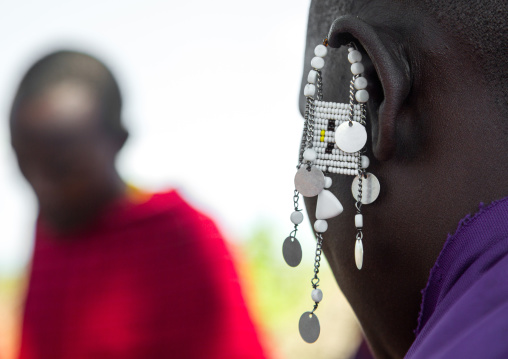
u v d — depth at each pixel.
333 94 0.81
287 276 7.52
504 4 0.66
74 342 1.49
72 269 1.49
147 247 1.48
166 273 1.48
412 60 0.70
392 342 0.81
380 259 0.75
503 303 0.54
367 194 0.74
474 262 0.62
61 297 1.50
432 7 0.70
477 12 0.67
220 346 1.49
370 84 0.72
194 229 1.52
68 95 1.42
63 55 1.45
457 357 0.53
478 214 0.65
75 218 1.49
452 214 0.68
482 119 0.67
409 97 0.71
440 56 0.68
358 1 0.79
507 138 0.66
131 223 1.48
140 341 1.47
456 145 0.68
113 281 1.49
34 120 1.41
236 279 1.53
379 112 0.69
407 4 0.72
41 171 1.46
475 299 0.57
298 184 0.78
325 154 0.77
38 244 1.53
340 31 0.70
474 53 0.67
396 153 0.72
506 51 0.66
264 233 7.78
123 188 1.52
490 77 0.67
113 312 1.47
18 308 1.58
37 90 1.42
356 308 0.84
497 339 0.52
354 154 0.76
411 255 0.72
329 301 4.40
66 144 1.43
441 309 0.63
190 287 1.48
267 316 6.11
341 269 0.83
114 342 1.46
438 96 0.69
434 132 0.69
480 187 0.67
